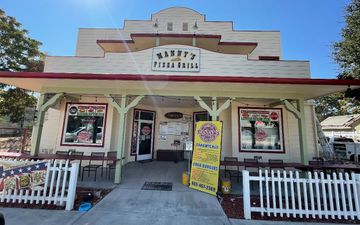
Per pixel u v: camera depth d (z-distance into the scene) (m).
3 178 4.10
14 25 13.52
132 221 3.40
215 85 5.64
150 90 6.23
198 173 5.51
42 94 6.28
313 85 5.25
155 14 10.67
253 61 7.50
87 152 8.04
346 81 4.96
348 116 21.88
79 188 5.25
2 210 3.70
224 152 8.11
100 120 8.25
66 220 3.37
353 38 8.01
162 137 10.23
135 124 9.51
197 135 5.91
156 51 7.40
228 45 9.31
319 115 29.91
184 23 10.56
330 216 3.84
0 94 12.82
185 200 4.54
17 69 13.24
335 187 3.80
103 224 3.26
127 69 7.37
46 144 8.03
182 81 5.30
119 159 5.94
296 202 4.68
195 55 7.39
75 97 8.00
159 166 8.40
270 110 8.11
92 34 10.41
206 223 3.41
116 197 4.61
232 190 5.55
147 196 4.73
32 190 4.05
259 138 7.93
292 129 7.93
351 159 11.25
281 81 5.08
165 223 3.36
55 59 7.62
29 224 3.18
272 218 3.70
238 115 8.09
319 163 6.38
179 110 10.38
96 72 7.46
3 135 16.75
